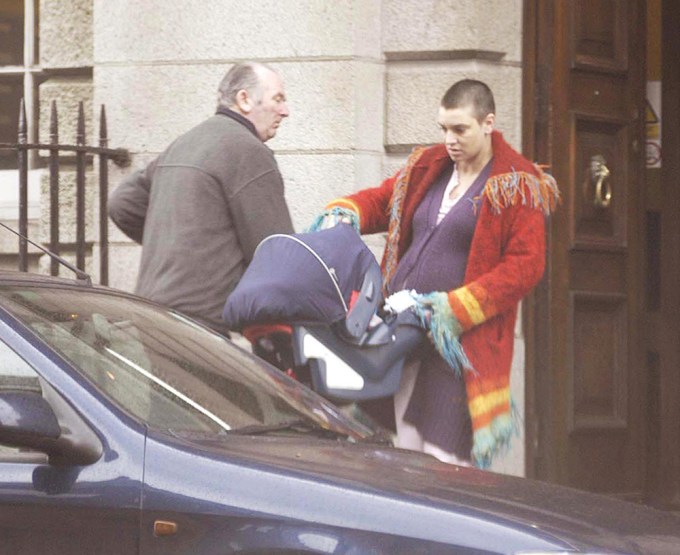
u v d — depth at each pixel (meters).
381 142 31.39
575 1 32.38
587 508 15.30
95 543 14.70
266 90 25.16
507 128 31.27
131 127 32.16
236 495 14.45
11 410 14.45
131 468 14.77
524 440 31.33
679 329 33.72
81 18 33.38
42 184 33.16
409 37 31.14
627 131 33.44
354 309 22.61
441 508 14.16
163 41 32.03
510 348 24.00
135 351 16.94
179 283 24.34
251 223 24.44
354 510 14.17
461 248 23.91
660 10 34.25
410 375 23.91
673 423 33.72
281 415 17.55
